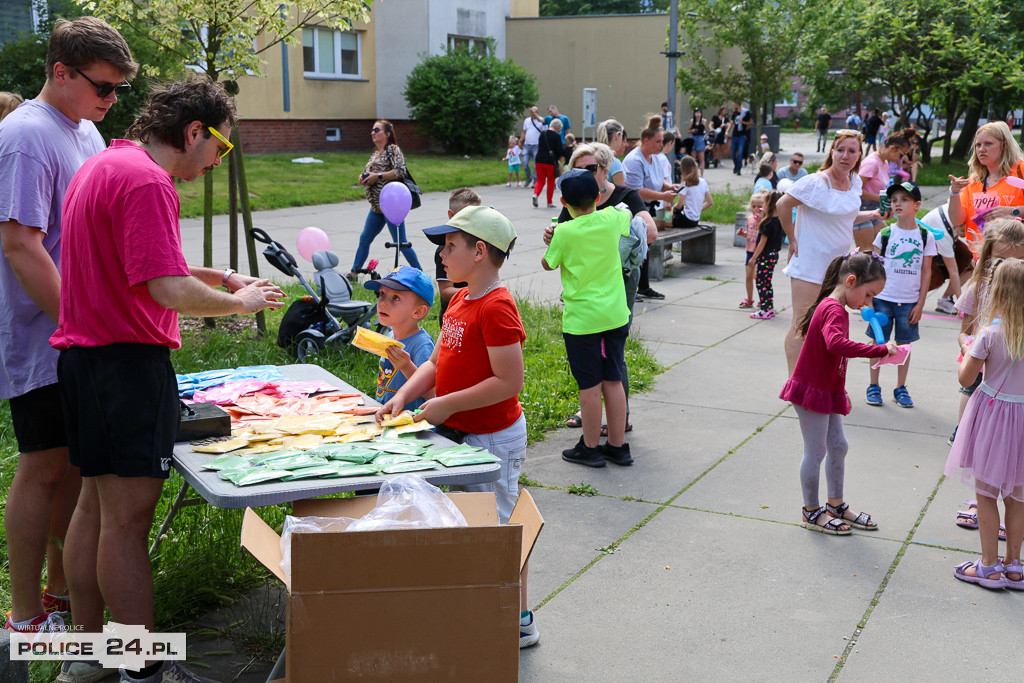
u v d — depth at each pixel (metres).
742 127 27.00
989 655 3.38
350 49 28.58
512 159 22.31
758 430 5.97
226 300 2.74
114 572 2.81
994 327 3.83
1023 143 30.39
